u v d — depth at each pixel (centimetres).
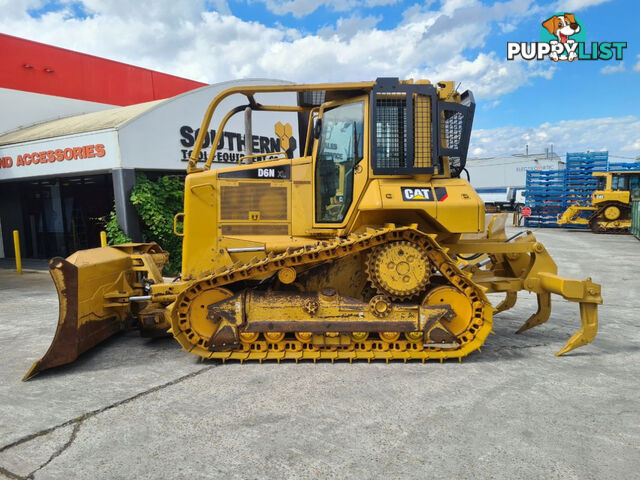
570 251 1300
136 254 518
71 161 991
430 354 403
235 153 1171
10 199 1328
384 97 419
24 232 1324
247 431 281
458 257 579
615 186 1998
